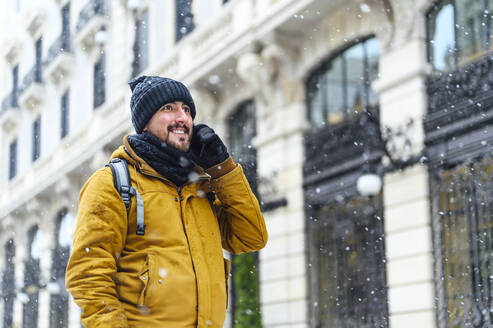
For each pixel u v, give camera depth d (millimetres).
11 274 23688
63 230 22047
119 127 17500
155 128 2676
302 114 12891
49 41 23859
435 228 9609
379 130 10258
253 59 12977
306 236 12352
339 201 11562
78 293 2428
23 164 26000
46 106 24375
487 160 8930
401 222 10133
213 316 2570
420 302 9664
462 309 9062
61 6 23000
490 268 8766
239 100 14438
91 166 19531
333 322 11555
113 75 19359
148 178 2629
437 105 9922
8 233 25812
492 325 8586
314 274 12125
